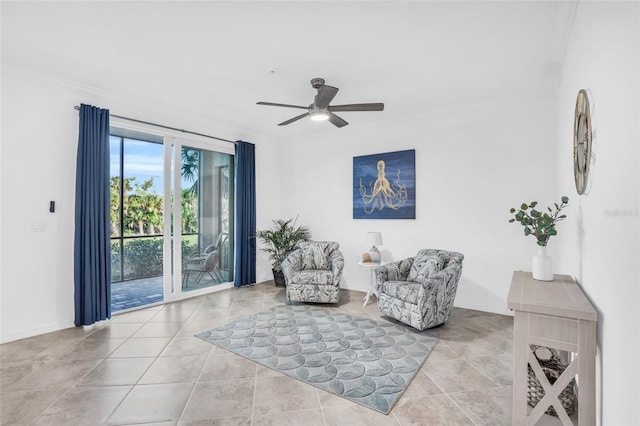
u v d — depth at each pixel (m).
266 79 3.30
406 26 2.36
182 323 3.59
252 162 5.45
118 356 2.78
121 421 1.93
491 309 3.98
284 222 6.02
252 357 2.76
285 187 6.05
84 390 2.25
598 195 1.51
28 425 1.88
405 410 2.04
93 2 2.09
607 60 1.36
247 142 5.38
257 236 5.51
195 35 2.49
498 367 2.60
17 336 3.10
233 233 5.34
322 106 3.10
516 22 2.30
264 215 5.80
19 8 2.15
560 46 2.63
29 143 3.18
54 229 3.34
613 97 1.28
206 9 2.16
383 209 4.83
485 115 4.02
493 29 2.39
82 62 2.95
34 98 3.20
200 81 3.36
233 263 5.34
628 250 1.12
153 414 1.99
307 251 4.75
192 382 2.37
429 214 4.44
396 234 4.74
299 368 2.57
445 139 4.31
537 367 1.57
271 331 3.35
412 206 4.56
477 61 2.91
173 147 4.45
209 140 4.88
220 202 5.13
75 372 2.50
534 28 2.37
